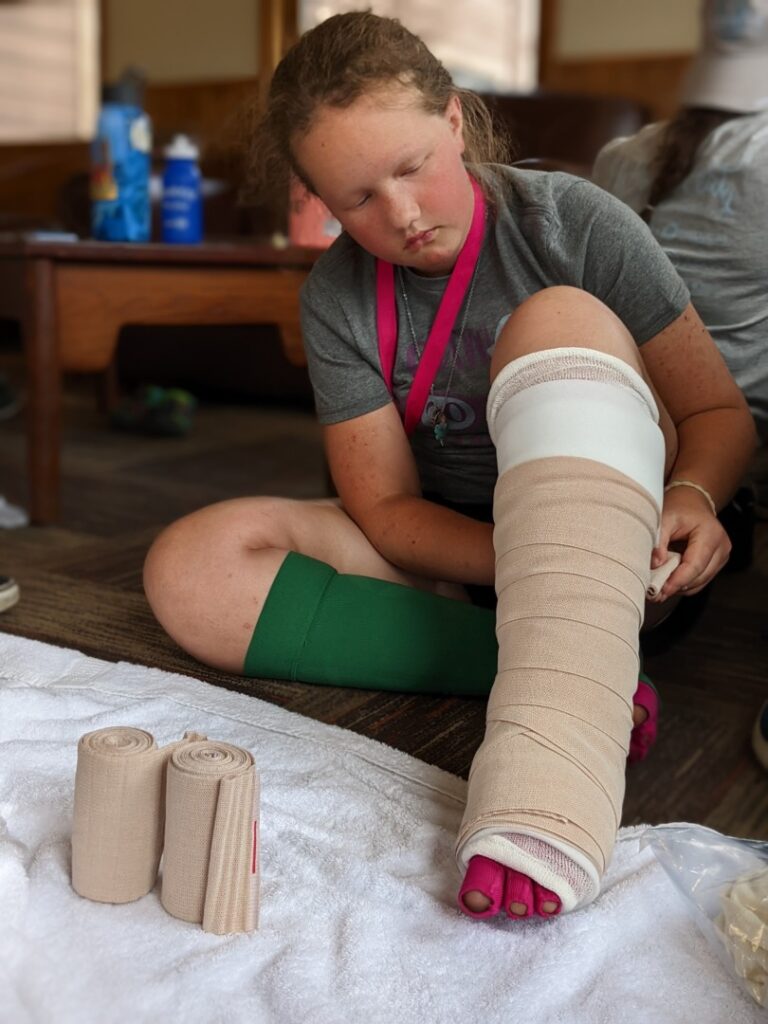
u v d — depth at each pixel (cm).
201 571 114
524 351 95
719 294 152
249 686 118
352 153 95
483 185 113
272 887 82
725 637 155
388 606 115
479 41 628
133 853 78
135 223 211
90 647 132
